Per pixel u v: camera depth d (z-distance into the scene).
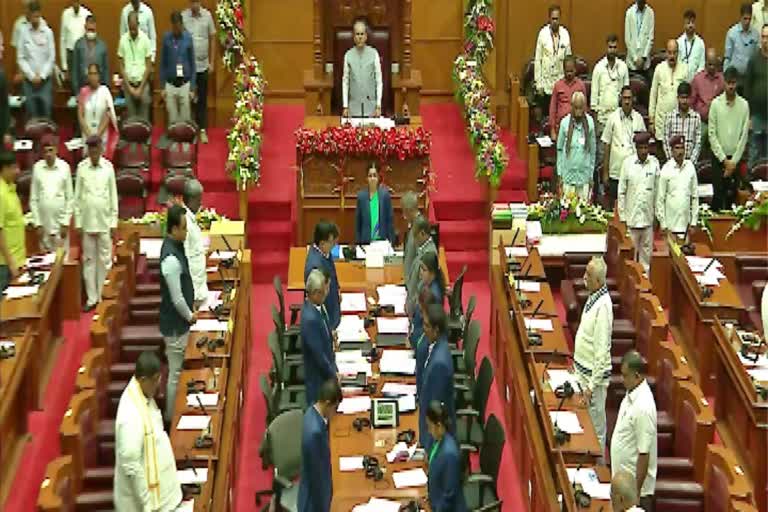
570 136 27.55
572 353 23.59
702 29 33.75
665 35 33.72
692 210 26.12
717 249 27.05
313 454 16.70
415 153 27.84
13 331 21.81
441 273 22.06
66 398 22.55
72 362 23.64
